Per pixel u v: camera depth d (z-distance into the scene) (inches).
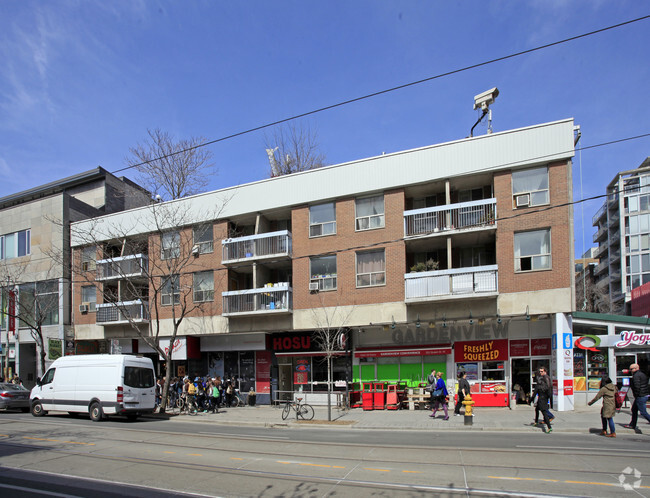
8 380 1254.9
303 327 952.9
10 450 479.5
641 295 1262.3
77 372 779.4
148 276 961.5
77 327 1238.9
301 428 684.1
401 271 884.6
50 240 1288.1
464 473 357.1
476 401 849.5
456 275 834.2
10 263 1339.8
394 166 909.2
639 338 786.8
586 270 3479.3
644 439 513.3
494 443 490.9
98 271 1143.6
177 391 979.3
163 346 1102.4
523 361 845.2
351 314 913.5
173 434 590.2
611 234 2829.7
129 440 541.0
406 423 682.2
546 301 786.8
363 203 938.7
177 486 337.7
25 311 1280.8
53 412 885.2
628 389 762.8
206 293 1063.0
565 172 796.0
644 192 2628.0
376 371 936.3
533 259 804.6
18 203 1381.6
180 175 1525.6
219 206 1058.7
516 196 822.5
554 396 792.3
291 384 1024.9
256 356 1057.5
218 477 360.5
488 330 869.2
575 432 573.6
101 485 344.5
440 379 729.0
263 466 394.9
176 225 1023.0
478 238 879.1
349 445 491.5
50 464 414.6
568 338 776.3
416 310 870.4
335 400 956.0
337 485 330.6
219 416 830.5
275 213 1042.1
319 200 967.0
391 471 368.2
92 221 1202.6
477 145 851.4
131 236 1157.7
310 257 968.9
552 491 307.9
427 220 879.1
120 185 1509.6
